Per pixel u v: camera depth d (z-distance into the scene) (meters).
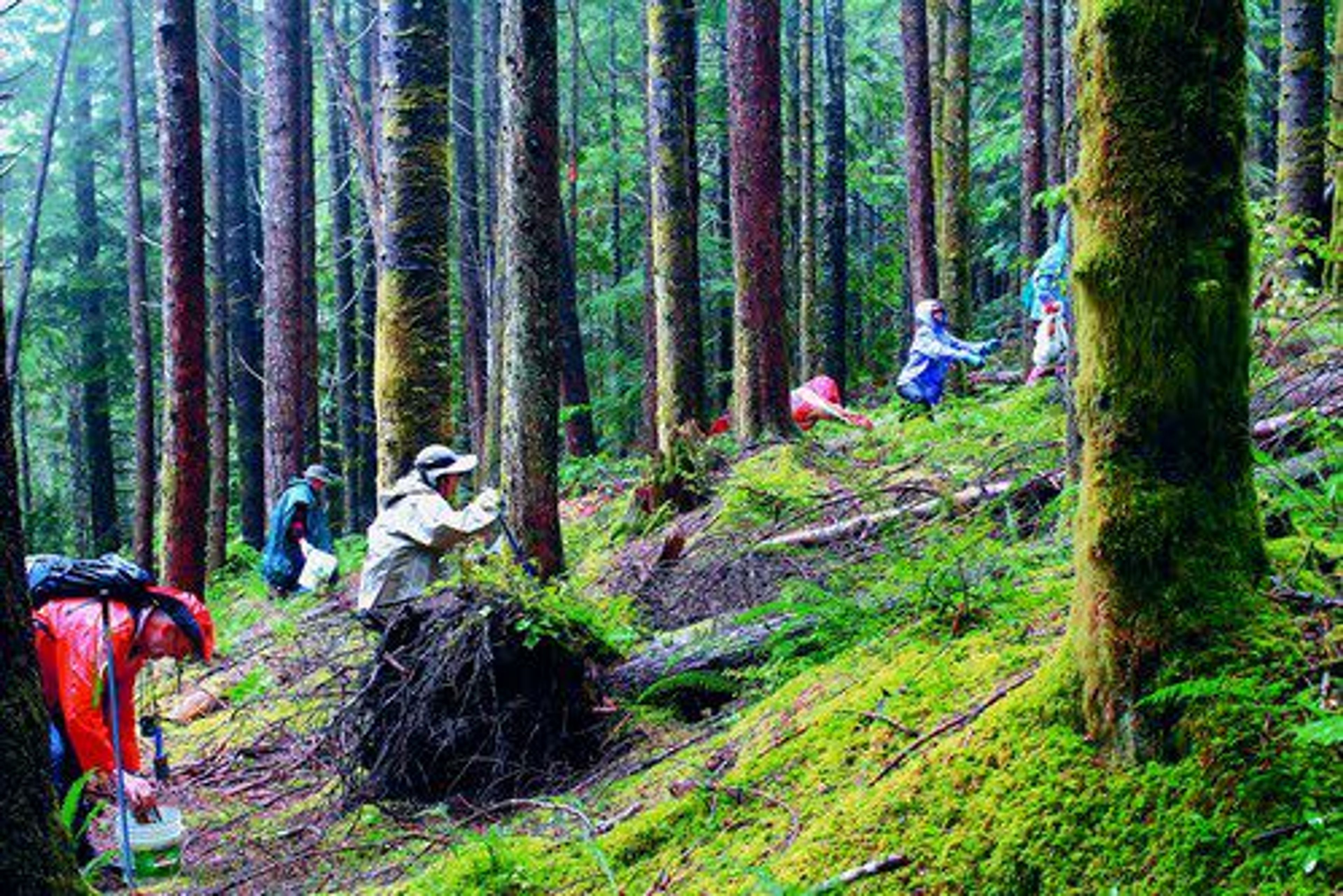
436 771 4.86
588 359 22.53
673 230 10.48
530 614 4.91
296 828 5.04
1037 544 4.69
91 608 4.46
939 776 2.72
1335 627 2.43
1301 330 6.12
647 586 7.03
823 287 20.81
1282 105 8.08
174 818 4.86
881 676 3.53
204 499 10.11
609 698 5.11
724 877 2.91
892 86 24.36
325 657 7.15
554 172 6.42
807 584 5.07
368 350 23.25
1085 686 2.56
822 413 11.41
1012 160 24.12
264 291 20.77
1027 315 14.05
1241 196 2.42
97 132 22.67
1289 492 3.71
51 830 1.97
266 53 14.52
